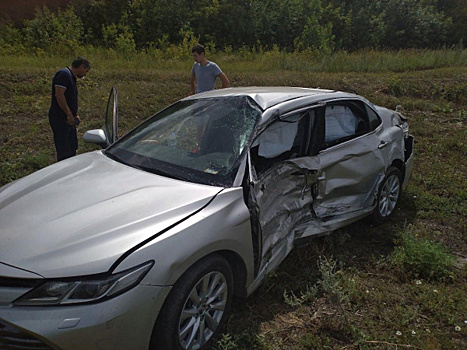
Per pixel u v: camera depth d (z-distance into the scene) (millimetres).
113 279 2152
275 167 3201
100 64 12844
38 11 19281
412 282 3480
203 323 2588
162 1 21031
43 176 3209
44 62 12664
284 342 2787
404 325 2953
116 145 3693
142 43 19906
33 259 2191
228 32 20922
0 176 5441
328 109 3906
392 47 23922
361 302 3217
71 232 2357
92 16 21125
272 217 3166
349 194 4090
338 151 3861
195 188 2834
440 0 29984
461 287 3412
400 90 10727
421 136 7672
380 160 4320
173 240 2367
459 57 15359
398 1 24422
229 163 3051
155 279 2238
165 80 10883
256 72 12570
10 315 2086
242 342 2723
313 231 3625
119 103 8805
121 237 2322
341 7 23953
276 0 21641
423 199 5117
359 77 11945
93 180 2986
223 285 2691
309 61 14656
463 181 5703
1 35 18062
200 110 3686
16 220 2537
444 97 10453
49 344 2053
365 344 2752
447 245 4188
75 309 2088
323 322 2926
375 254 3973
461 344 2795
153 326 2268
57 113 5145
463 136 7523
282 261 3443
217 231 2564
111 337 2125
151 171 3135
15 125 7543
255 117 3316
